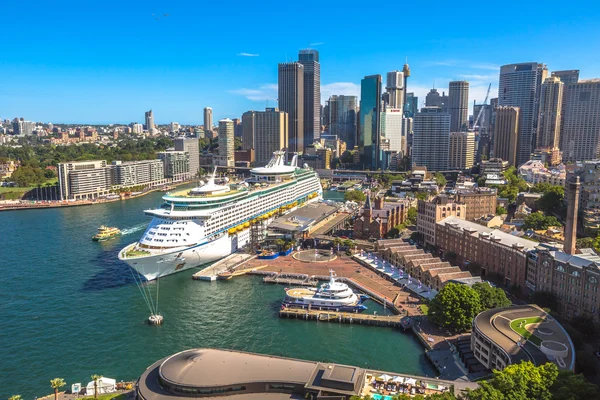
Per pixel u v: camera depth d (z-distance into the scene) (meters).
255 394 127.19
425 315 195.75
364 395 126.94
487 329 155.62
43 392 141.50
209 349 150.00
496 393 112.81
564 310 188.00
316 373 132.00
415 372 154.62
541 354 137.88
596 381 137.62
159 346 170.75
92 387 139.25
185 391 126.00
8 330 181.75
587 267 177.00
